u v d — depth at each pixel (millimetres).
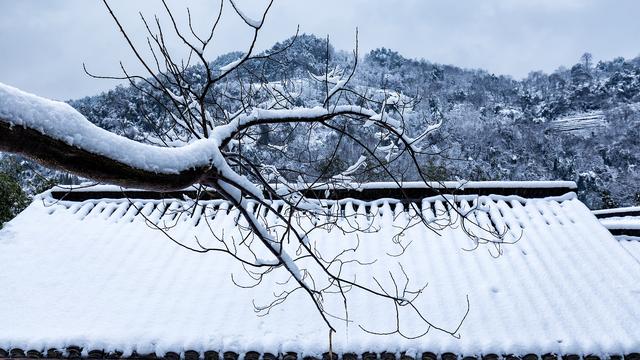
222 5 3102
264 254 7645
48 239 8148
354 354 5824
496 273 7113
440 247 7719
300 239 3336
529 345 5785
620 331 5969
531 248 7668
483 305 6480
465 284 6898
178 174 2430
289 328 6203
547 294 6672
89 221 8648
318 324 6262
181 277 7230
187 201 8836
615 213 12461
